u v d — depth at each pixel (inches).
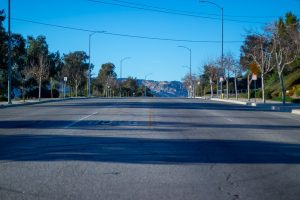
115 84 4382.4
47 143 596.7
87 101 2107.5
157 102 1996.8
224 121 965.2
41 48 2709.2
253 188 359.3
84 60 3560.5
